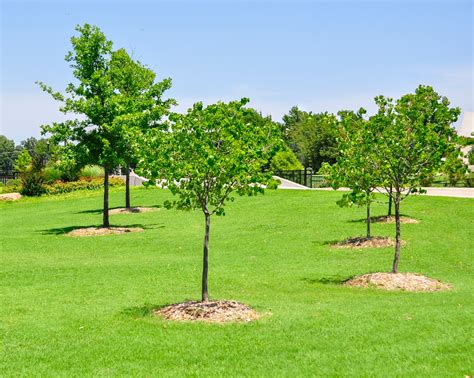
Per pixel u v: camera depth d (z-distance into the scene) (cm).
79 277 1730
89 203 4134
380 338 1020
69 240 2566
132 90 3195
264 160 1209
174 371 878
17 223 3331
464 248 2134
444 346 968
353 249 2147
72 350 996
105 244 2436
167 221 3077
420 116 1532
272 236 2495
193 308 1235
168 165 1180
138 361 933
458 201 3203
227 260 2017
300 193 3903
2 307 1333
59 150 2797
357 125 1683
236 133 1188
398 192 1628
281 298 1427
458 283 1619
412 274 1641
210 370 879
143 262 2003
